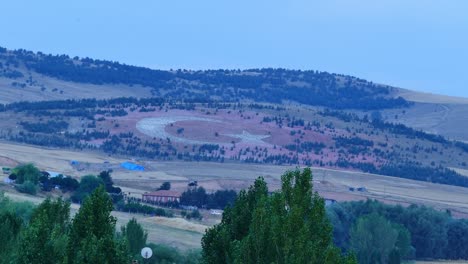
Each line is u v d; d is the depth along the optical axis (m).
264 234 32.81
